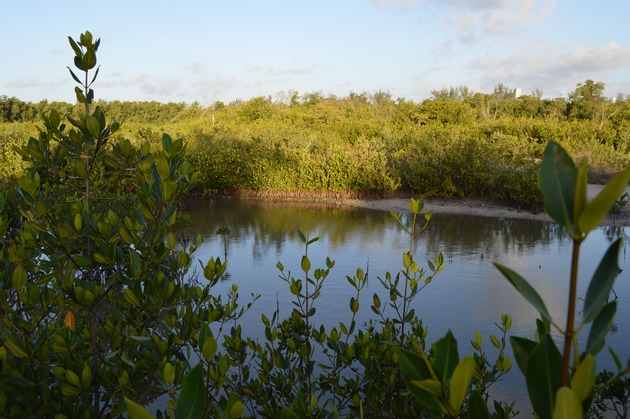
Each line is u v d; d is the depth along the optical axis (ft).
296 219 51.83
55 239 8.52
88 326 9.93
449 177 61.82
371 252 36.22
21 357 7.66
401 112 137.90
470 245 38.91
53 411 7.38
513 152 68.39
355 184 67.87
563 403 2.20
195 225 47.62
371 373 10.59
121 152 9.00
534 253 36.09
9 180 51.57
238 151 72.84
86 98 8.91
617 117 115.44
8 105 167.53
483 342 19.94
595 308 2.48
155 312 8.75
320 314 23.04
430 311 23.53
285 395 10.93
